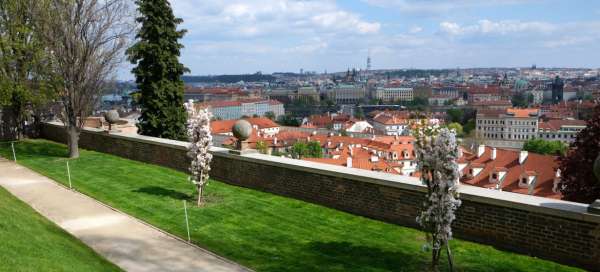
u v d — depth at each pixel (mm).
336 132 143375
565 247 9477
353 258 10305
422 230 11867
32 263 8164
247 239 11695
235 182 17531
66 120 24156
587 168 18547
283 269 9812
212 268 9914
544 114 166750
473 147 80500
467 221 11086
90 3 22688
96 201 15336
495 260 9875
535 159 43625
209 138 14742
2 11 25281
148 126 30562
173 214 13859
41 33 22281
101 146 26141
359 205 13328
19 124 31344
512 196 10594
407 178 12680
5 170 20750
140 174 19734
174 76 31047
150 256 10609
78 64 23109
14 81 25766
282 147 105062
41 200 15469
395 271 9562
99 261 9961
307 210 13945
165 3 30047
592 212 9086
